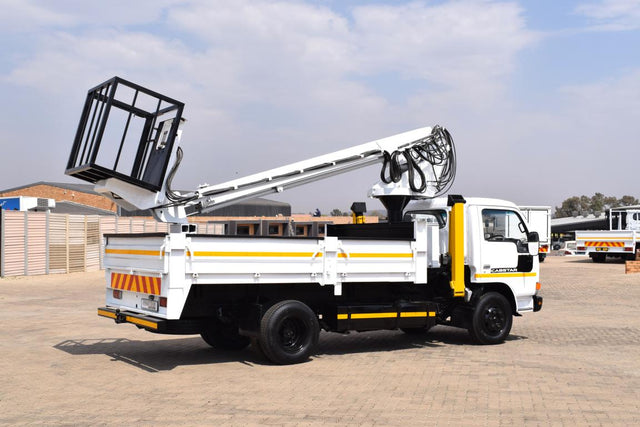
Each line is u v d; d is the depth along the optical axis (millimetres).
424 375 8625
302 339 9523
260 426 6168
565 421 6406
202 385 7977
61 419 6430
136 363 9469
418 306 10734
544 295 20812
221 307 9516
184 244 8594
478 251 11336
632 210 41656
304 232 61500
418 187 11906
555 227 75312
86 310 16406
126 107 9117
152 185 9289
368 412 6695
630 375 8664
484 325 11312
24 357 9922
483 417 6531
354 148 11297
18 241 26594
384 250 10242
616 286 23641
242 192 10367
